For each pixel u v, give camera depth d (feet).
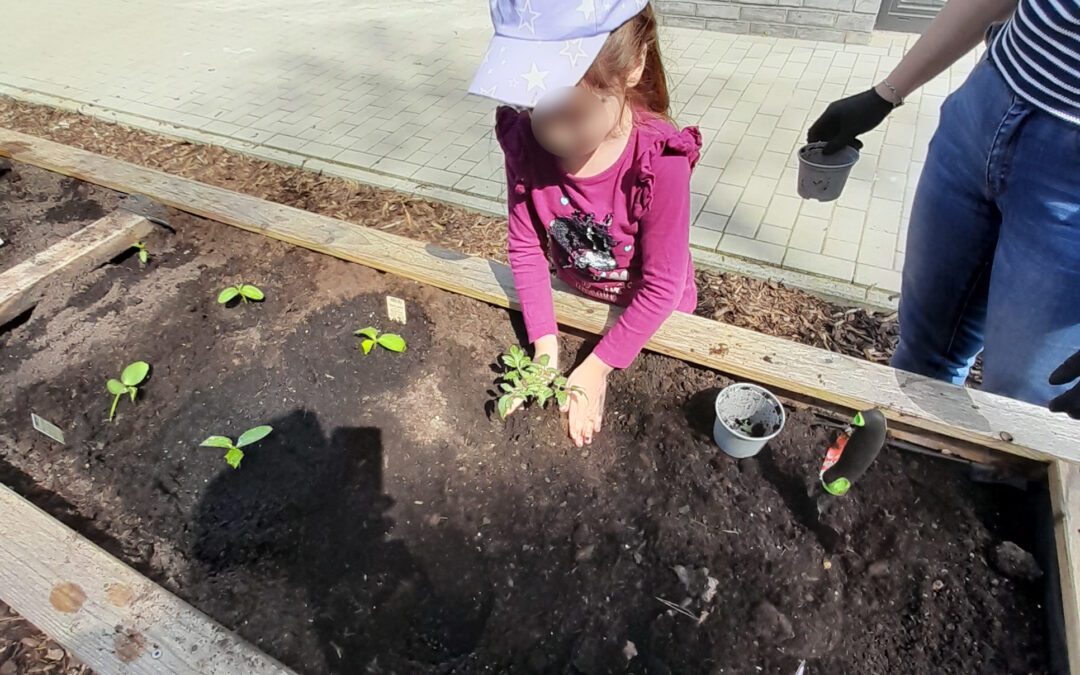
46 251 6.62
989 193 4.13
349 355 5.79
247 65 14.75
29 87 13.80
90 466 5.25
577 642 4.19
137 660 3.76
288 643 4.23
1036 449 4.33
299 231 6.68
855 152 5.36
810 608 4.23
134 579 4.09
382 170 10.69
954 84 12.05
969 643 3.98
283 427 5.39
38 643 4.39
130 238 6.97
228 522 4.88
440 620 4.34
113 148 11.60
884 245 8.70
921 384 4.79
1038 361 4.33
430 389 5.52
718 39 14.66
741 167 10.36
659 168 4.06
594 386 5.00
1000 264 4.22
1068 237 3.74
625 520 4.71
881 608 4.19
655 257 4.51
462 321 5.92
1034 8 3.48
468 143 11.48
